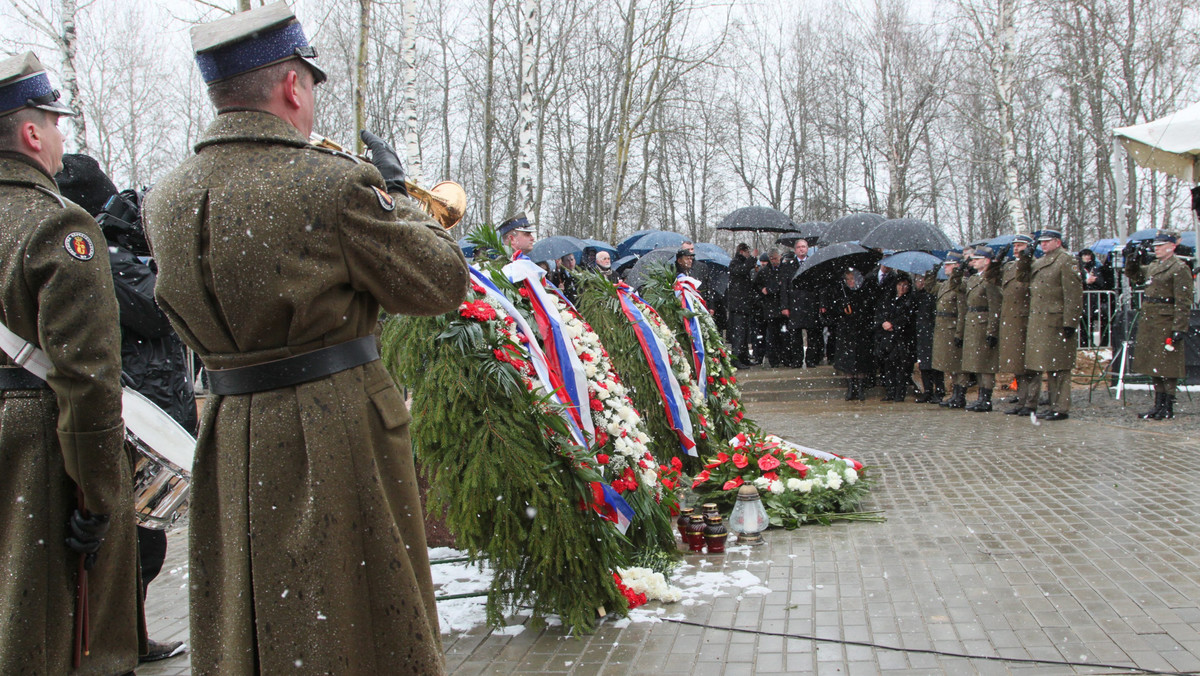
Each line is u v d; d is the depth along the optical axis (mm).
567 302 4793
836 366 12484
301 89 2166
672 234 14953
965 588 3994
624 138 21953
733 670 3197
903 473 6879
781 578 4301
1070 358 9328
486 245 4461
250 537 1994
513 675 3240
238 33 2053
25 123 2703
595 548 3773
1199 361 10328
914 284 12672
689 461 6047
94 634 2844
